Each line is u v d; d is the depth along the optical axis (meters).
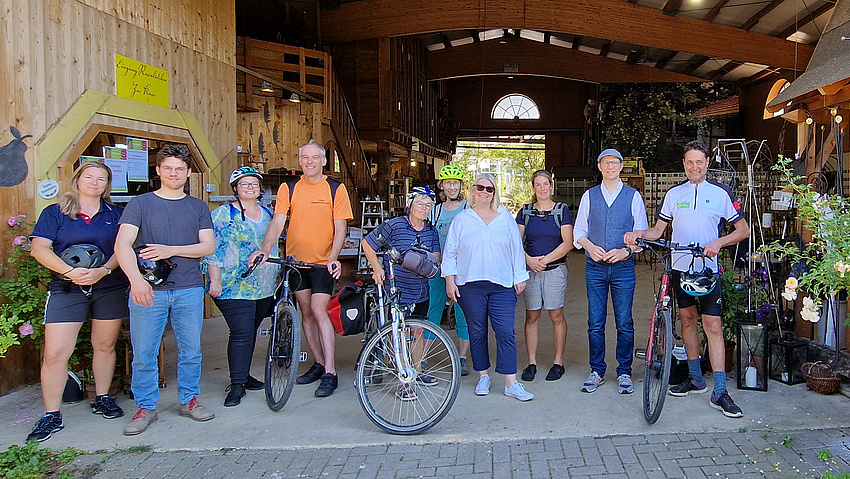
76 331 3.49
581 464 2.92
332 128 11.05
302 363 4.83
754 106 17.39
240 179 3.94
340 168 11.66
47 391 3.42
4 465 3.02
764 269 4.35
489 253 3.70
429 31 13.63
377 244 3.92
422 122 18.92
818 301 3.37
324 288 4.11
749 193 4.67
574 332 5.80
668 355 3.21
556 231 4.18
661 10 12.72
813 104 4.58
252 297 3.92
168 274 3.41
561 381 4.18
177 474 2.93
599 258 3.85
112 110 5.01
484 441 3.20
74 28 4.67
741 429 3.26
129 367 4.03
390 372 3.50
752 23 12.20
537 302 4.22
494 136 26.50
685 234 3.71
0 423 3.60
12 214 4.10
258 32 12.55
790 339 4.03
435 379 4.09
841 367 3.83
